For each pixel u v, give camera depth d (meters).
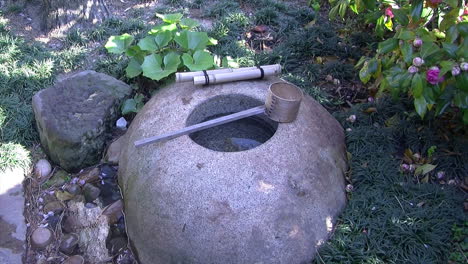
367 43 1.53
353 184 1.09
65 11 1.60
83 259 1.03
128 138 1.12
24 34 1.60
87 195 1.14
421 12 0.97
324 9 1.74
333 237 0.96
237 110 1.11
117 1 1.79
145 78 1.38
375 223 0.99
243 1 1.76
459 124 1.20
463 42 0.90
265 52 1.51
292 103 0.98
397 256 0.93
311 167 0.98
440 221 1.00
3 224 1.07
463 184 1.12
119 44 1.39
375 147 1.17
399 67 1.00
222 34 1.55
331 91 1.40
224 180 0.91
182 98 1.09
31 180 1.19
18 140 1.25
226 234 0.89
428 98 0.96
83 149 1.19
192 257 0.90
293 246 0.91
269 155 0.95
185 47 1.35
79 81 1.29
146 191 0.97
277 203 0.91
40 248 1.05
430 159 1.15
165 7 1.71
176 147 0.97
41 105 1.22
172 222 0.92
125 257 1.01
